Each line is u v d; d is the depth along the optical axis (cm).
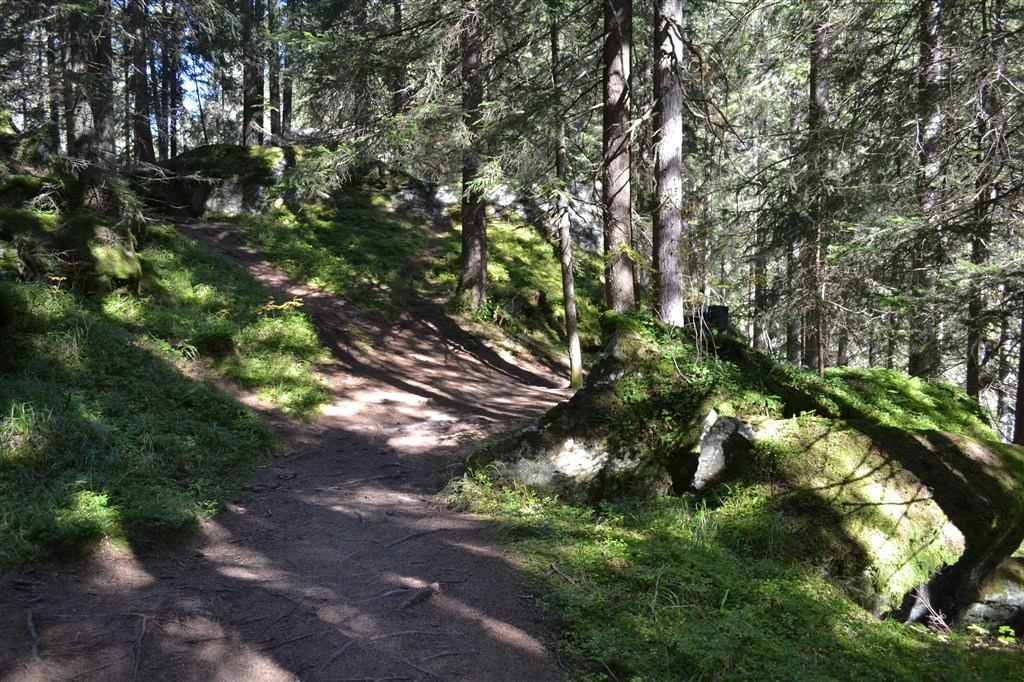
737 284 1112
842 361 1897
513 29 1430
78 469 695
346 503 777
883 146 1085
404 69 1385
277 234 2100
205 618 480
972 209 912
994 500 669
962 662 524
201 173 2227
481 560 599
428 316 1880
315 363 1393
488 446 884
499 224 2450
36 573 516
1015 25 1029
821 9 1078
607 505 745
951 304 942
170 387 994
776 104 1881
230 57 2389
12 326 964
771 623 515
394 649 457
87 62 1399
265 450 941
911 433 740
